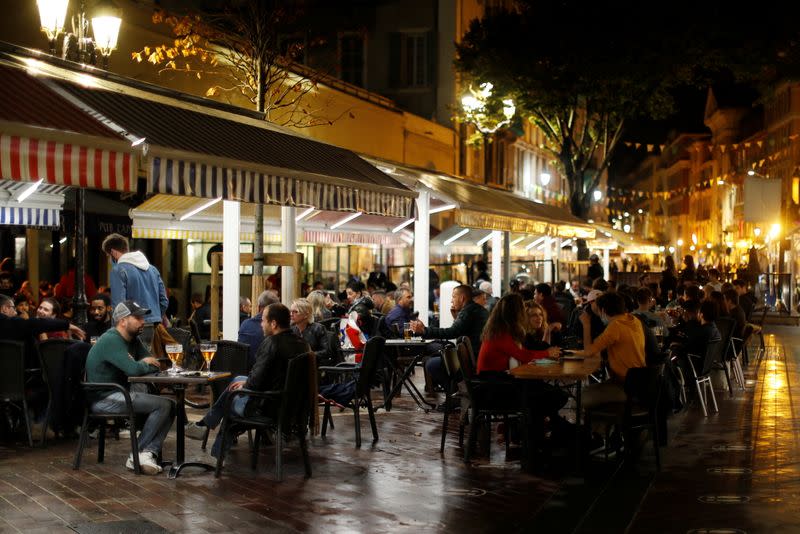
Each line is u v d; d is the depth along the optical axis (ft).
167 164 29.68
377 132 111.96
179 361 32.27
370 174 41.93
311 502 27.84
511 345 34.32
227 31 75.56
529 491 29.68
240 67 64.39
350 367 40.16
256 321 39.04
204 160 30.76
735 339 59.31
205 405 37.58
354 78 133.28
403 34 133.49
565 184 238.27
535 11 110.22
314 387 31.32
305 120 92.17
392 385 51.75
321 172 36.81
